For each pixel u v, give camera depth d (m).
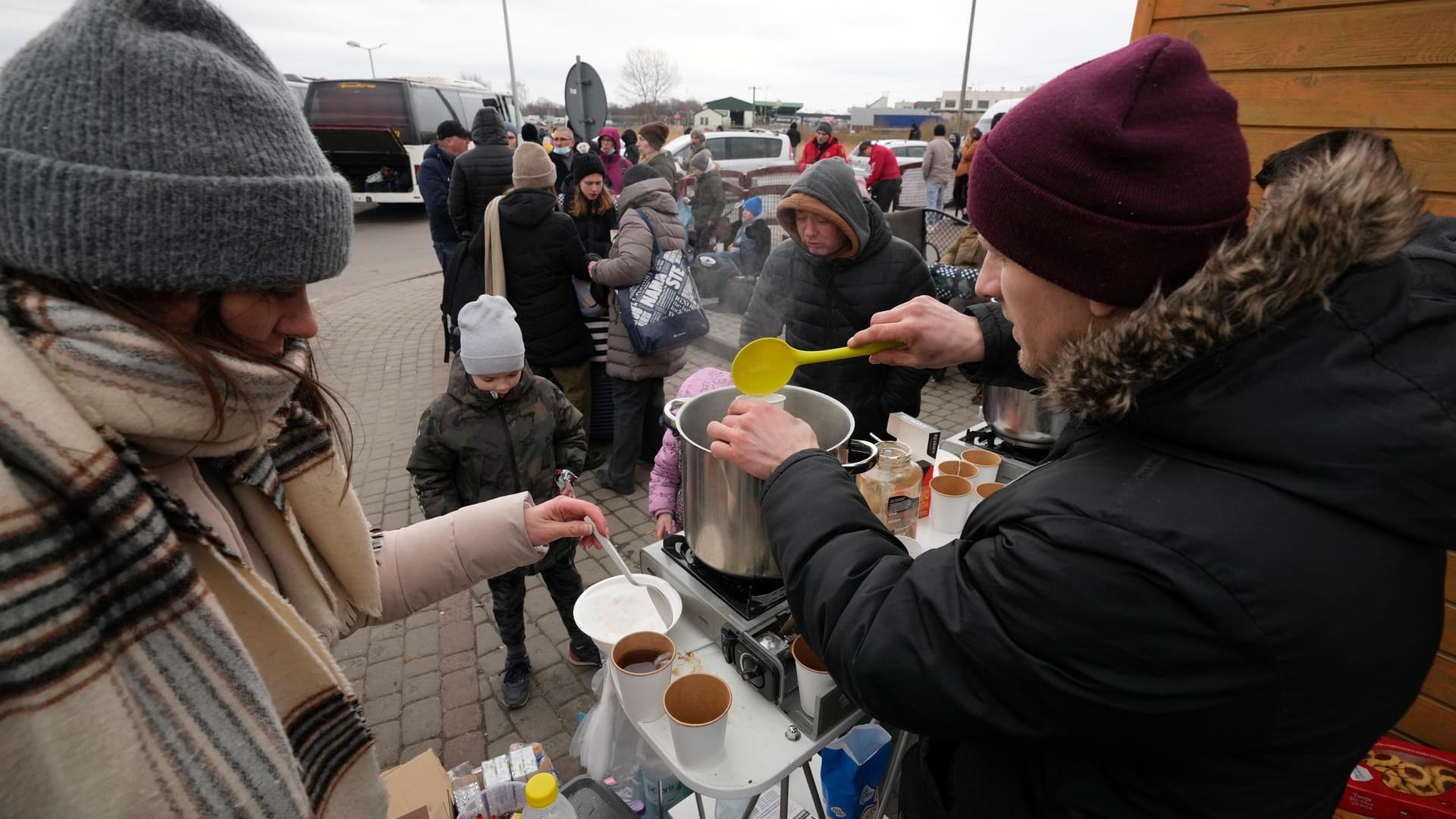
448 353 5.80
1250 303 0.55
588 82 6.52
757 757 1.08
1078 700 0.62
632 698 1.13
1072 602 0.60
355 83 12.77
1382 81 1.60
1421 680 0.64
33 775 0.47
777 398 1.19
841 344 2.38
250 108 0.56
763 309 2.59
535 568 2.23
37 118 0.50
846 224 2.13
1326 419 0.56
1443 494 0.55
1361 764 1.62
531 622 2.74
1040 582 0.61
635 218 3.32
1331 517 0.56
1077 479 0.65
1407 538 0.58
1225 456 0.60
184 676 0.55
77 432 0.51
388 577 1.09
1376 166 0.58
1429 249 0.80
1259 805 0.64
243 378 0.60
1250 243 0.57
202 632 0.56
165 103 0.52
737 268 7.41
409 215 14.88
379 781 0.76
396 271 9.77
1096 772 0.70
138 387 0.54
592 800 1.60
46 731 0.47
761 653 1.12
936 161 11.53
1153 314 0.60
